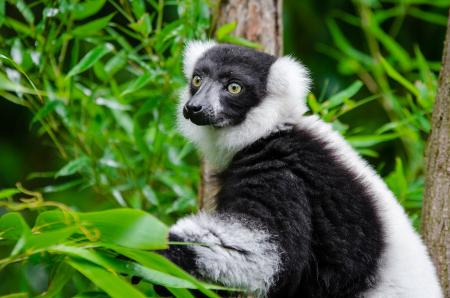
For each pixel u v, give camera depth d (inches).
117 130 424.8
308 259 294.7
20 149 614.9
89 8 366.0
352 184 301.7
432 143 326.0
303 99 334.0
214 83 335.6
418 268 296.8
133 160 410.6
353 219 297.1
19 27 378.6
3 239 255.6
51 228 239.0
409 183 411.8
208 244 271.4
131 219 211.0
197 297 302.8
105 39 399.2
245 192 293.6
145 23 366.3
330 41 611.8
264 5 390.0
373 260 295.4
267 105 326.6
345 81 590.2
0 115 617.3
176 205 390.9
